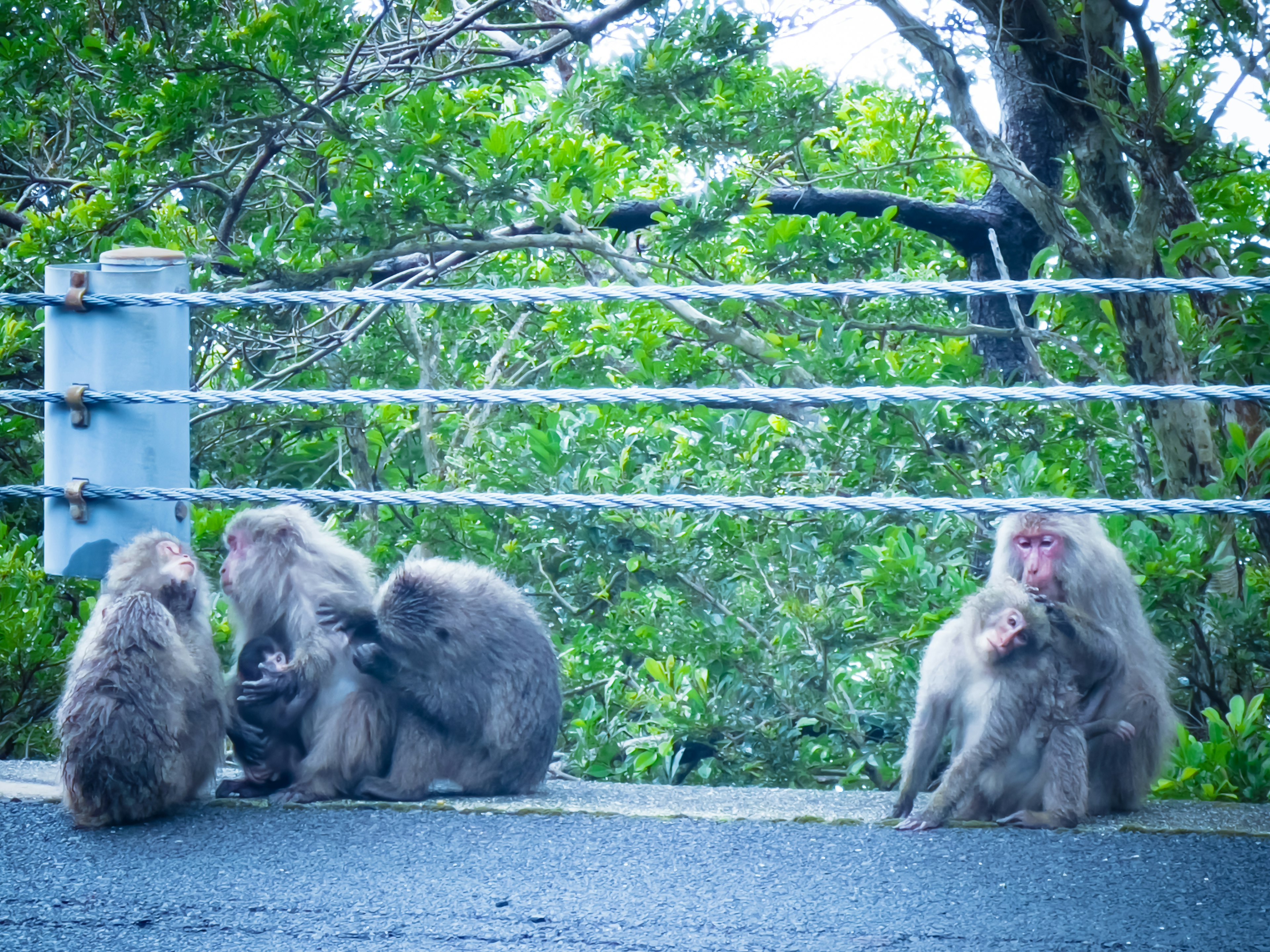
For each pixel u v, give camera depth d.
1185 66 7.52
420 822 4.21
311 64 8.27
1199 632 7.23
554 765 7.52
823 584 7.52
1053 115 10.08
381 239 8.79
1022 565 5.28
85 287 4.59
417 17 10.30
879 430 7.94
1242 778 5.54
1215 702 7.30
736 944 3.11
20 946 3.11
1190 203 8.69
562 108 10.91
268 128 8.70
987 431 8.09
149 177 8.96
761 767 7.25
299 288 8.88
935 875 3.64
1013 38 8.03
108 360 4.60
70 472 4.62
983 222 11.44
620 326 9.73
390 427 11.08
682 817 4.24
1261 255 8.12
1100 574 5.23
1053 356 9.65
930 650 4.82
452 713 5.15
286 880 3.61
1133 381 8.21
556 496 3.91
